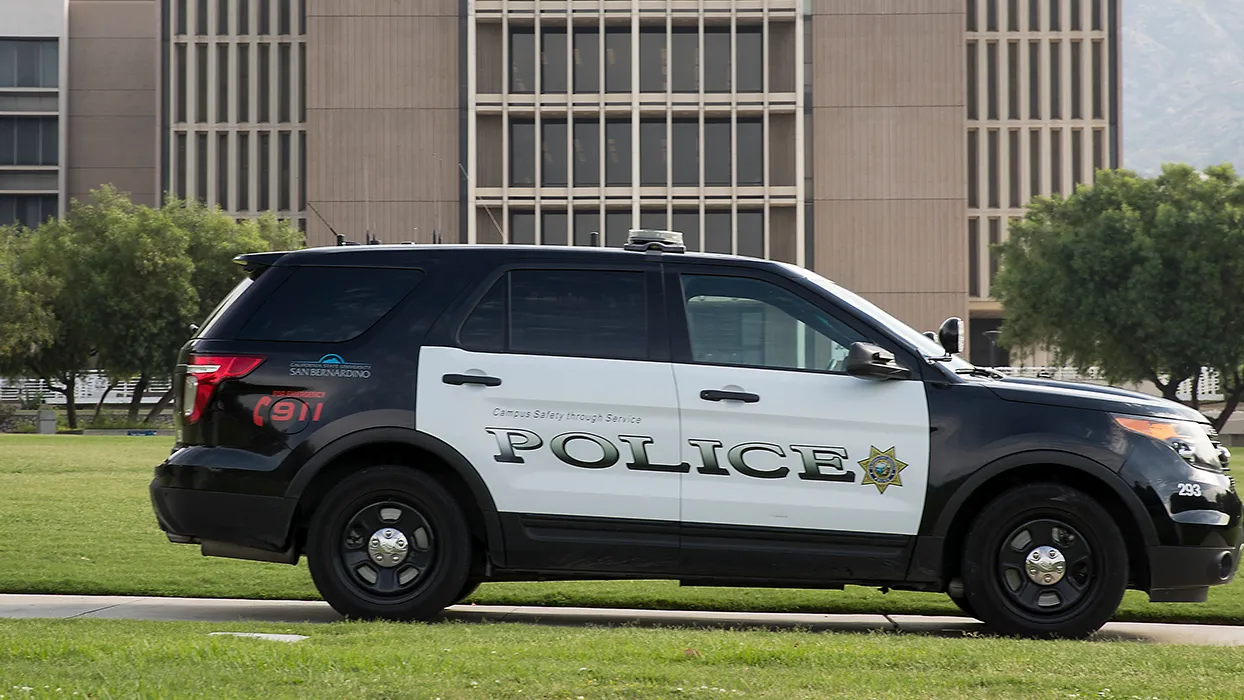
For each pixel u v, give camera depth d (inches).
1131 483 319.9
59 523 555.5
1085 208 2177.7
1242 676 238.5
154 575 421.1
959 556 325.7
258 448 328.8
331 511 325.1
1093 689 221.9
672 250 340.5
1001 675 233.8
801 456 322.0
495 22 2837.1
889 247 2824.8
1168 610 374.6
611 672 229.6
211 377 332.8
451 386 327.9
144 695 204.1
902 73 2827.3
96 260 2256.4
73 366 2292.1
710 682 222.7
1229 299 2046.0
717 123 2832.2
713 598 388.5
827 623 356.5
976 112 3353.8
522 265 335.3
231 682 217.3
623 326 330.3
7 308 2079.2
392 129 2859.3
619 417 324.2
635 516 322.7
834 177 2832.2
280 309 336.8
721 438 322.7
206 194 3289.9
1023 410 323.9
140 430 2114.9
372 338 332.5
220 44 3299.7
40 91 3457.2
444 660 239.3
